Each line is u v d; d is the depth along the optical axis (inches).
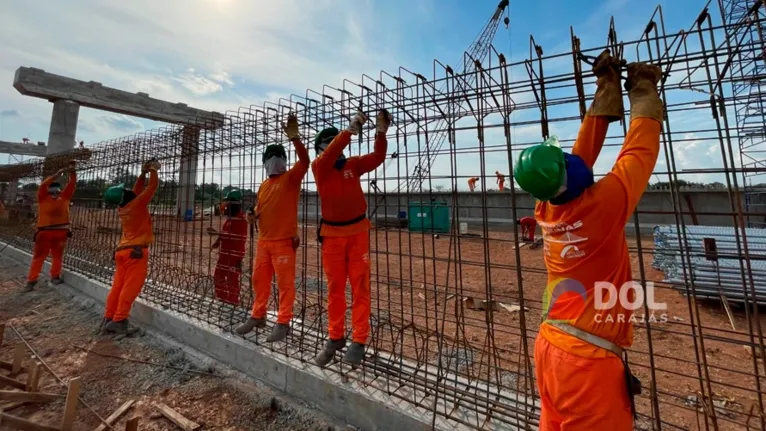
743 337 207.5
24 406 150.7
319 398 145.5
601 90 82.2
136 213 226.5
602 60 82.2
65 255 374.3
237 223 241.0
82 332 228.8
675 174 88.1
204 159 237.0
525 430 109.5
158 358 193.8
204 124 228.5
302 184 187.2
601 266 69.3
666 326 228.1
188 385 168.2
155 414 147.2
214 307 225.3
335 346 139.2
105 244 333.1
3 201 686.5
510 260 466.6
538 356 76.4
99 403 154.9
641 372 173.9
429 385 135.0
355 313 136.6
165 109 823.7
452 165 125.1
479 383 141.4
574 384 67.7
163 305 232.8
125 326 225.1
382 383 141.3
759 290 213.0
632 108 76.2
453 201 125.9
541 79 101.0
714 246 128.2
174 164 266.1
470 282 354.3
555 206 74.4
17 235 509.0
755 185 404.2
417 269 415.5
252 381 165.9
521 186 70.2
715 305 266.8
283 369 158.6
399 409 125.7
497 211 777.6
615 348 69.4
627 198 67.6
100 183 356.5
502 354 188.2
